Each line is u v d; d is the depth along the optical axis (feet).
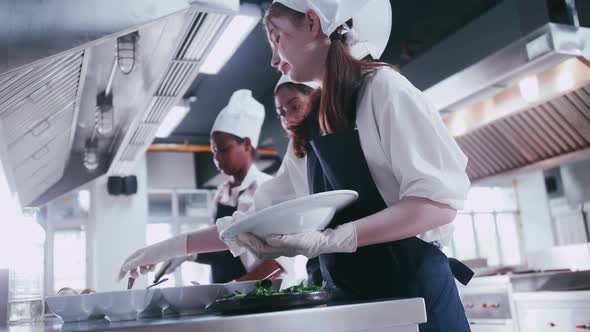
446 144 3.42
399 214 3.23
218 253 8.22
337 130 3.82
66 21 3.64
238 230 3.18
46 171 10.41
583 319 8.97
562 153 11.64
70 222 24.12
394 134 3.42
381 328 2.83
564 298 9.34
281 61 4.12
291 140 4.56
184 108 17.89
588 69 9.21
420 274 3.48
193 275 27.04
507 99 10.98
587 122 10.59
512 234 28.30
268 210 3.03
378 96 3.60
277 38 4.00
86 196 24.52
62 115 7.70
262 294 3.10
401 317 2.90
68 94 7.07
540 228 20.88
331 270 3.67
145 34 6.05
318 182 4.04
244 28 11.34
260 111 9.23
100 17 3.85
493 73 9.47
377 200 3.66
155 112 9.80
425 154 3.36
